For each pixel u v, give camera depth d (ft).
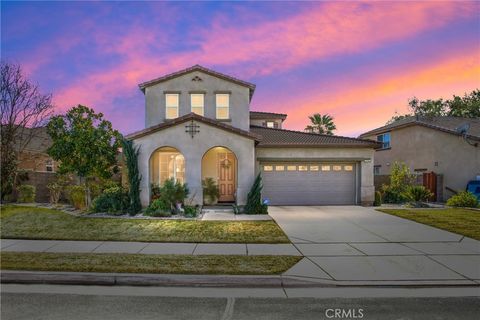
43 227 34.65
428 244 28.50
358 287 19.06
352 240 29.86
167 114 55.93
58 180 53.57
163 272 20.48
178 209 43.52
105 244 28.09
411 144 73.87
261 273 20.47
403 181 60.08
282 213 45.60
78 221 37.81
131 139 46.78
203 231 33.04
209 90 56.13
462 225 36.94
